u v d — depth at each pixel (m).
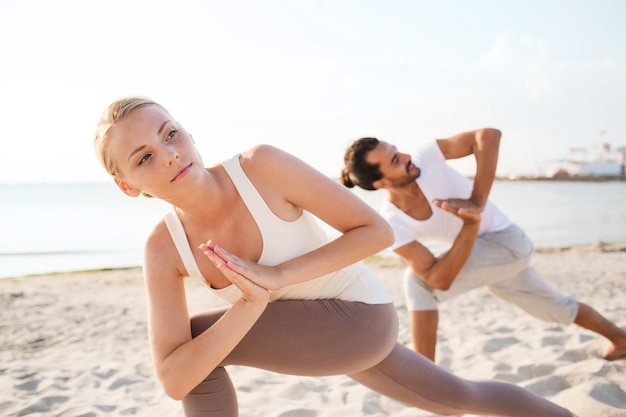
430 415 2.58
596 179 76.25
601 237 15.00
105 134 1.45
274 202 1.60
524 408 1.88
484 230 2.98
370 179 2.89
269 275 1.47
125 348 4.33
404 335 4.28
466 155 2.88
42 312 5.74
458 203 2.68
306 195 1.59
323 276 1.69
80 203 41.38
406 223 2.92
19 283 7.73
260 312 1.47
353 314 1.65
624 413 2.34
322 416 2.64
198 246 1.62
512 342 3.77
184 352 1.48
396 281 7.28
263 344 1.62
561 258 9.24
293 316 1.63
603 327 3.05
